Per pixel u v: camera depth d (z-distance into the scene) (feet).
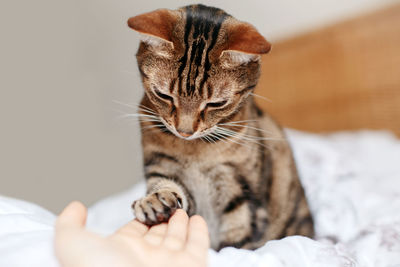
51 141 2.88
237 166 1.48
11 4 2.66
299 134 2.61
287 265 1.18
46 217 1.32
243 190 1.49
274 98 3.15
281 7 3.00
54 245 1.01
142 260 1.00
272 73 3.14
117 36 3.06
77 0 2.96
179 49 1.35
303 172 2.10
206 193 1.54
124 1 3.00
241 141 1.47
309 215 1.72
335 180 2.00
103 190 3.16
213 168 1.49
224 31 1.37
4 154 2.64
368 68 2.70
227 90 1.38
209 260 1.11
